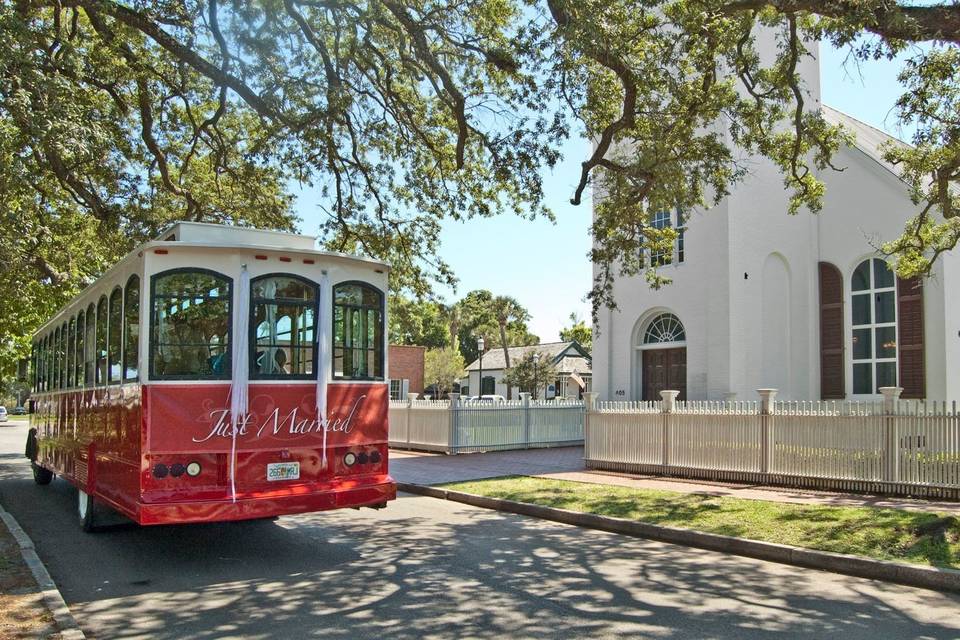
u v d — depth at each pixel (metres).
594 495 12.57
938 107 10.42
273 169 16.78
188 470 7.77
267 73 13.10
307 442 8.40
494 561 8.40
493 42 12.63
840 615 6.32
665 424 15.45
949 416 11.42
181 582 7.43
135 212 14.61
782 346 20.42
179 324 7.93
